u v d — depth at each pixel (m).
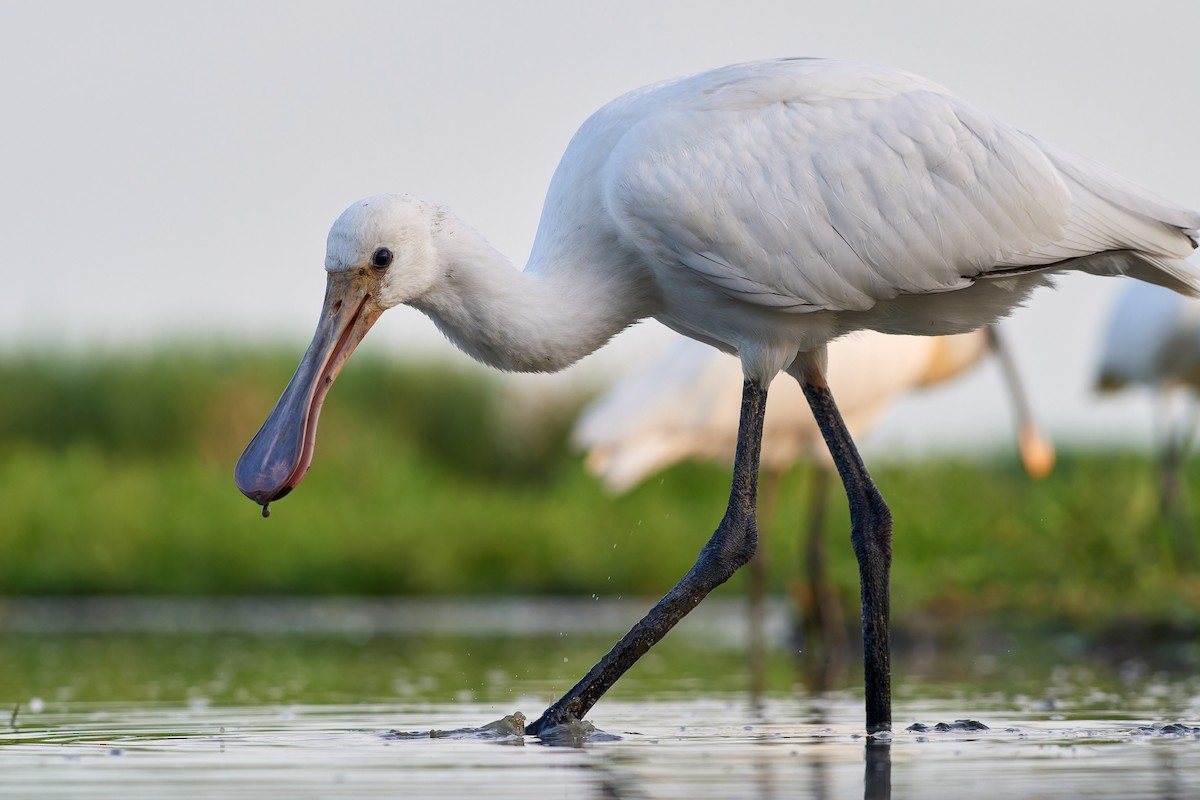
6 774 8.09
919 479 21.16
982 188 9.84
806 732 9.77
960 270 9.91
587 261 10.05
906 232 9.83
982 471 23.16
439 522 25.73
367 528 25.50
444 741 9.38
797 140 9.91
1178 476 20.81
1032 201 9.84
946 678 13.29
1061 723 10.00
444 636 17.61
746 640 18.11
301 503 26.80
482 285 9.82
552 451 32.38
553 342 9.93
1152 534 19.25
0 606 22.78
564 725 9.63
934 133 9.91
